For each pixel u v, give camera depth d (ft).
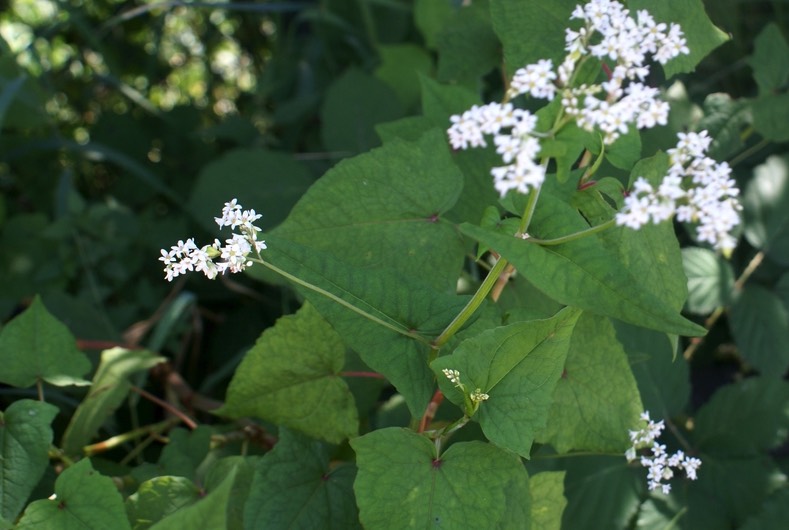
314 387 1.19
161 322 1.57
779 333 1.50
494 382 1.03
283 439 1.13
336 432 1.19
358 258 1.13
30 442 1.12
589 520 1.32
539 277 0.93
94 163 2.16
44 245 1.74
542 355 1.01
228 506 1.13
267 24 2.49
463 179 1.20
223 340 1.81
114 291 1.78
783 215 1.54
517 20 1.20
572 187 1.04
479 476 1.02
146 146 2.09
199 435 1.29
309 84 2.15
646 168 1.01
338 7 2.14
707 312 1.50
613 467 1.35
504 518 1.07
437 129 1.16
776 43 1.49
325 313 1.04
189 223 1.90
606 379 1.17
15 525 1.03
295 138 2.03
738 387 1.41
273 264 1.05
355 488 1.00
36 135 2.06
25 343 1.23
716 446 1.40
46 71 2.21
